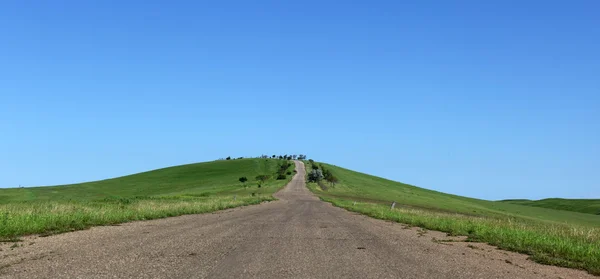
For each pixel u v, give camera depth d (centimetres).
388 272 940
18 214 1806
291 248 1272
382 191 14188
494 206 13288
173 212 2752
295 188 12419
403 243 1477
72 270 867
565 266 1140
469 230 1962
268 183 14000
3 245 1209
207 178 16288
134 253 1096
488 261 1158
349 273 917
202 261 1014
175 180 16112
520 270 1043
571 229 1884
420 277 897
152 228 1795
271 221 2336
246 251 1188
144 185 15100
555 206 17750
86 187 14362
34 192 12194
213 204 3791
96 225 1858
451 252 1298
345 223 2348
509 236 1667
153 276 837
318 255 1150
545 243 1480
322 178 15500
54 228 1622
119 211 2414
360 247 1330
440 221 2420
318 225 2144
